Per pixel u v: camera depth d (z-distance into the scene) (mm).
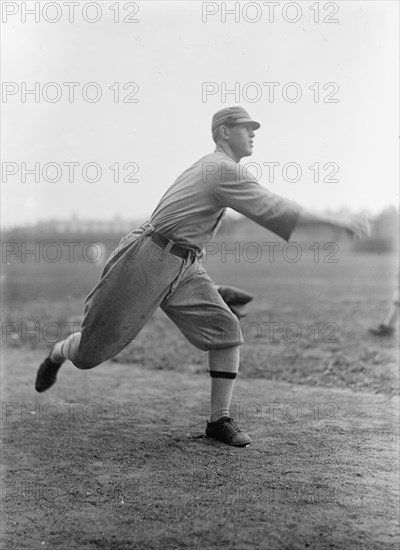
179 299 3420
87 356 3508
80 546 2359
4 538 2410
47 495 2797
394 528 2477
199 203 3289
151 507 2678
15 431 3756
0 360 5887
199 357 5934
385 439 3514
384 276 11320
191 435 3676
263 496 2768
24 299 9242
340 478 2965
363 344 6145
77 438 3615
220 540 2385
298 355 5734
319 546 2334
